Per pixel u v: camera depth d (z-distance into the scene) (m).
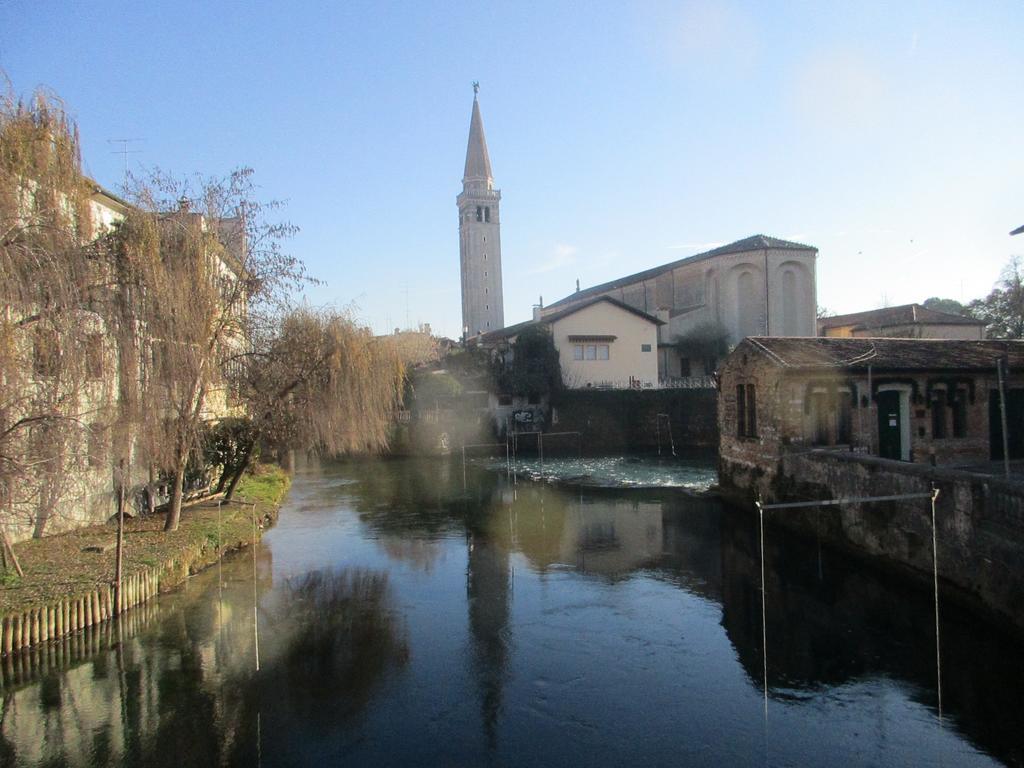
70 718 9.78
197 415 17.20
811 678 10.64
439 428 47.19
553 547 19.06
